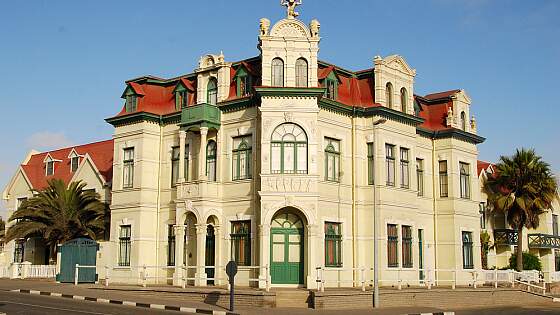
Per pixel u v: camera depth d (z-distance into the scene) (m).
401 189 35.34
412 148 36.75
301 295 27.36
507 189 47.09
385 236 33.56
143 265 32.47
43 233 39.50
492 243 48.34
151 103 37.22
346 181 33.81
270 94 31.31
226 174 33.53
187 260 33.94
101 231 40.16
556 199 52.56
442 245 39.03
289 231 31.20
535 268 47.31
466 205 40.03
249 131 32.88
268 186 30.50
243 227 32.56
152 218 35.81
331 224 32.78
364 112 34.69
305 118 31.25
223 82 34.25
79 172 43.62
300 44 32.16
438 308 29.52
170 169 36.03
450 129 39.28
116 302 26.55
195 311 24.14
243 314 23.23
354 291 28.20
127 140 36.88
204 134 33.22
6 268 41.06
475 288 34.34
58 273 35.91
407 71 36.94
